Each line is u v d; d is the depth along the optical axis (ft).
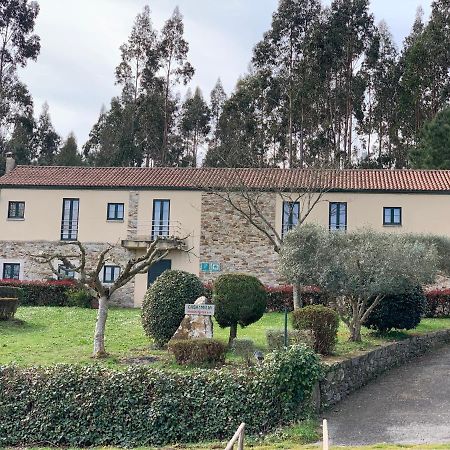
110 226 102.22
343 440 37.65
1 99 180.96
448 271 79.46
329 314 51.78
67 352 54.39
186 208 100.78
